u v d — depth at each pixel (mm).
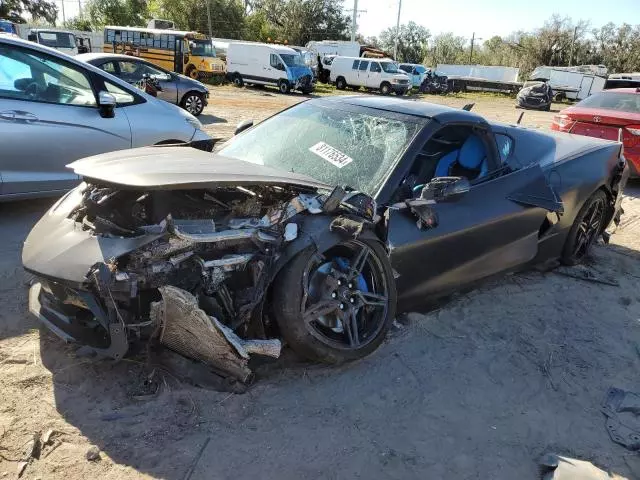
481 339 3750
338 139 3875
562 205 4359
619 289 4867
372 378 3172
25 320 3441
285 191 3209
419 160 3818
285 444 2600
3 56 4961
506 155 4434
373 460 2559
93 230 2883
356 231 2996
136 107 5816
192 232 2715
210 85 27469
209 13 54031
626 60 63719
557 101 37594
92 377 2920
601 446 2828
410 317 3891
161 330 2730
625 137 8586
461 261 3846
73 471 2324
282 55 27203
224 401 2822
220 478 2363
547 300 4492
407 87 32469
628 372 3555
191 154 3439
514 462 2650
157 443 2520
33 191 5129
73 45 30641
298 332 2893
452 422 2889
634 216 7457
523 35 67375
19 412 2637
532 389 3254
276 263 2863
